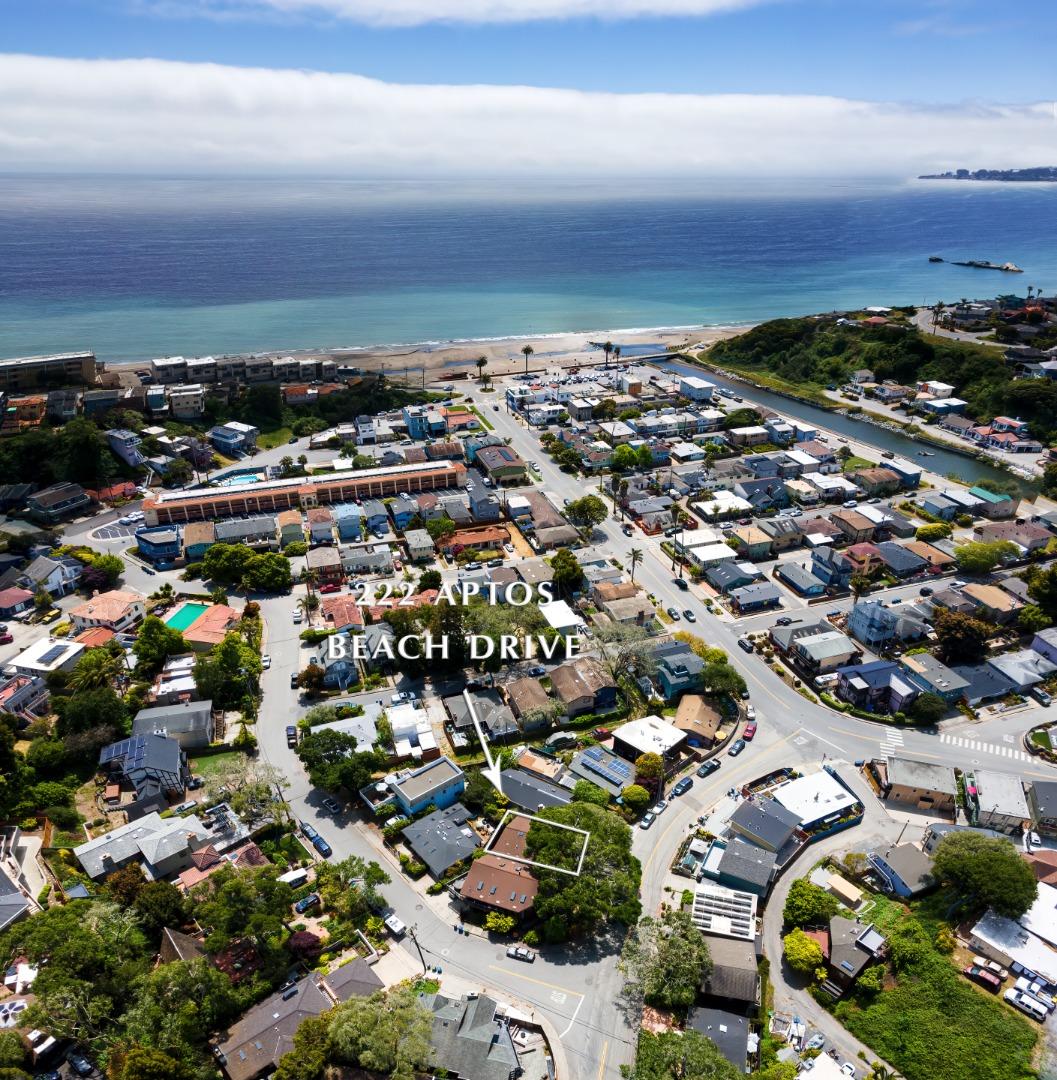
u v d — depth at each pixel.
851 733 112.69
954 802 99.00
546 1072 70.06
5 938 74.06
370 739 107.19
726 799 100.62
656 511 170.00
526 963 80.25
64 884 85.19
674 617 138.25
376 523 169.12
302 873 89.00
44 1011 66.25
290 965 78.50
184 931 81.31
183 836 89.94
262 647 131.25
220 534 159.25
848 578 146.88
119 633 132.38
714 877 88.38
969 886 81.94
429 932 83.62
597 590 140.75
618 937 83.50
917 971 78.38
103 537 166.12
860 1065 71.62
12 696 112.62
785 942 80.88
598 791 98.00
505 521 173.62
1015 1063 70.31
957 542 162.50
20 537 157.12
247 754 108.62
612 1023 74.44
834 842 95.31
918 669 119.00
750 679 123.56
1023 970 77.12
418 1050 65.12
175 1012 69.62
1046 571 138.00
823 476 191.25
